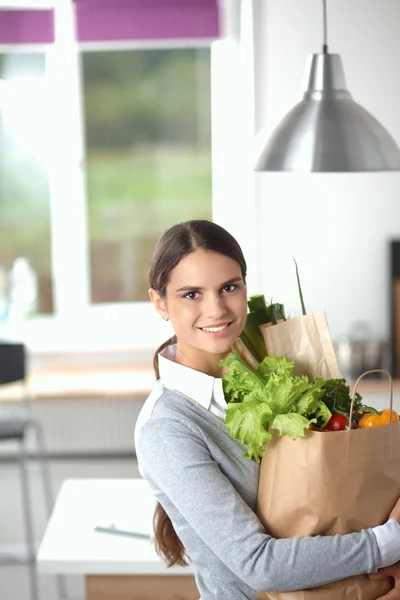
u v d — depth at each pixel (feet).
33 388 14.57
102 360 16.17
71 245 16.24
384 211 14.97
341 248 15.05
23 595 14.84
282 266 15.07
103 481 10.95
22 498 15.83
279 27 14.47
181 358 6.31
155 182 16.17
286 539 5.42
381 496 5.56
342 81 8.52
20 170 16.06
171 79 15.87
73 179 16.07
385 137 8.31
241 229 15.74
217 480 5.58
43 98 15.87
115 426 15.58
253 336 6.43
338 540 5.40
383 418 5.70
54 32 15.47
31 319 16.35
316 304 15.14
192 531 5.86
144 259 16.39
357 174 14.90
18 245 16.25
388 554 5.41
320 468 5.48
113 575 8.78
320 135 8.15
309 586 5.44
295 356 6.23
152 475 5.81
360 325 14.83
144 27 15.46
